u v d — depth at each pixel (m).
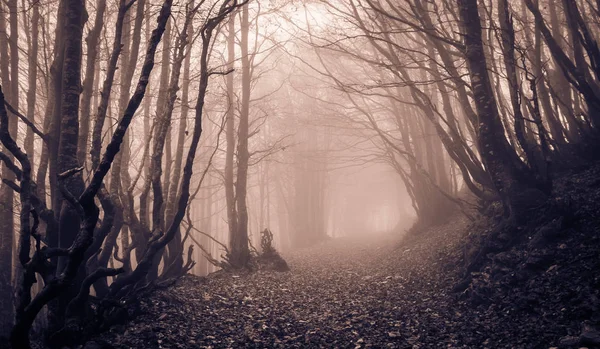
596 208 9.48
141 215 9.88
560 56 13.15
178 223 8.12
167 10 6.12
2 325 9.45
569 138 14.70
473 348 6.71
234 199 18.34
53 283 5.23
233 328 8.40
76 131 7.18
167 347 6.75
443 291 11.19
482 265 10.94
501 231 11.06
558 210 9.70
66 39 7.24
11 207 10.36
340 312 10.16
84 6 7.83
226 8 8.52
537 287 8.01
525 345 6.32
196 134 8.27
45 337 6.73
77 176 7.04
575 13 12.77
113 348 6.38
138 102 5.59
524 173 11.27
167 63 12.34
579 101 16.88
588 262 7.84
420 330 8.15
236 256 17.25
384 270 16.67
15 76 10.98
